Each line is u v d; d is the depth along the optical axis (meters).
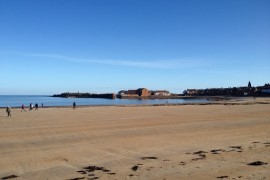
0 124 28.12
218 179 9.59
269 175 9.88
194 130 22.52
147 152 14.33
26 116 38.72
